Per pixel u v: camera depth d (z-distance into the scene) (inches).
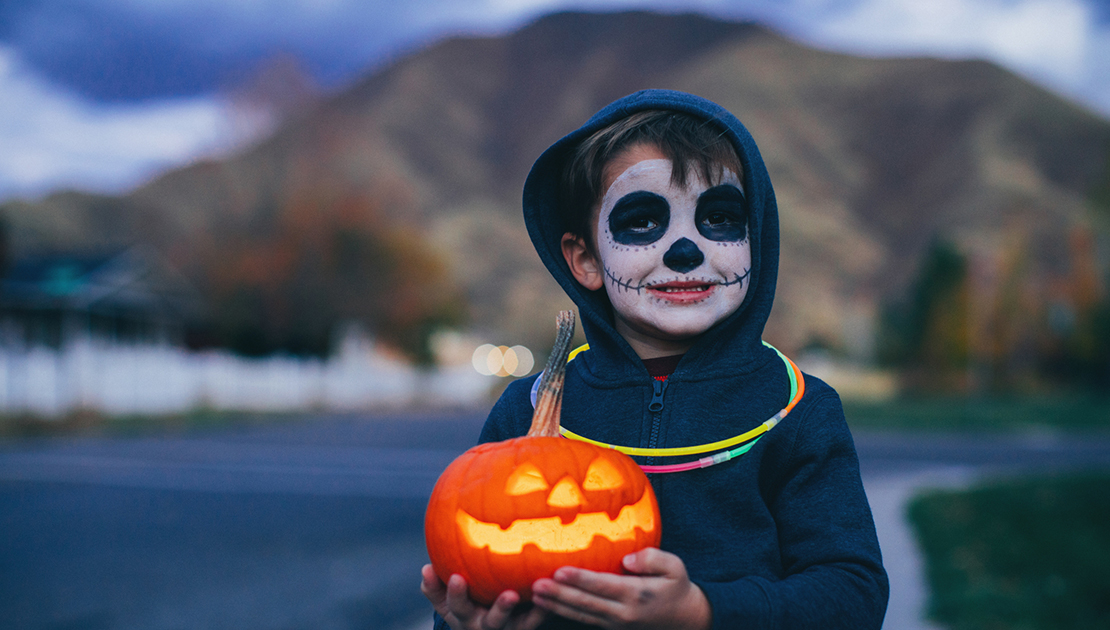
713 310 58.2
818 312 3929.6
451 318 2114.9
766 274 62.3
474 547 50.5
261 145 1541.6
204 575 221.3
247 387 1207.6
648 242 58.2
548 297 4404.5
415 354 1991.9
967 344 1827.0
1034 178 5895.7
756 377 59.9
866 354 2185.0
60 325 1016.9
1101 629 154.3
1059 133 6633.9
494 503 50.8
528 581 49.6
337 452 571.8
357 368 1583.4
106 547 257.6
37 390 837.8
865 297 4594.0
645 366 62.3
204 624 178.4
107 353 930.1
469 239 5408.5
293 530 285.6
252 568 229.5
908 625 161.2
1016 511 305.9
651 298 58.3
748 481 56.1
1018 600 174.4
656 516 53.1
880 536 258.2
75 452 562.9
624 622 44.9
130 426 806.5
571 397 63.9
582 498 50.6
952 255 1872.5
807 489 56.4
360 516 314.2
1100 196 1776.6
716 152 58.4
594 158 60.5
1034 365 1897.1
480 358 3253.0
